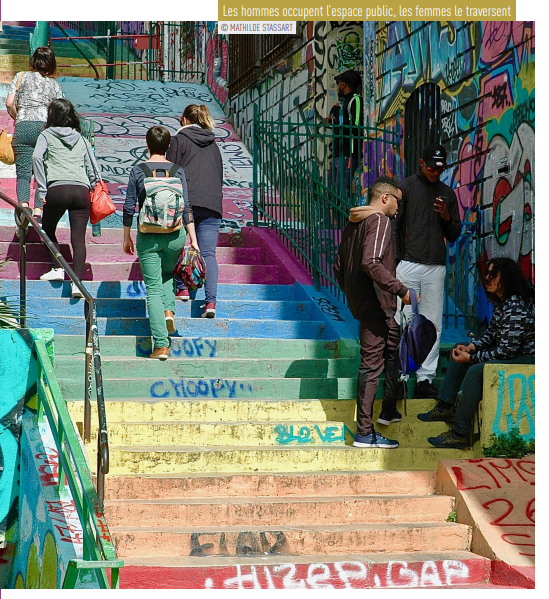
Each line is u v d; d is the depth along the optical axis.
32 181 9.64
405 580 4.94
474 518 5.32
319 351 7.09
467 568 5.03
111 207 7.43
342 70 11.42
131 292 7.64
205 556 4.91
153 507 5.11
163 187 6.47
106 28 19.72
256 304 7.64
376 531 5.18
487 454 5.89
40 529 4.93
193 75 18.16
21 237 6.52
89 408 5.52
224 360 6.70
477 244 7.80
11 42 15.28
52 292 7.46
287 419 6.31
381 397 6.57
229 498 5.42
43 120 8.17
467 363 6.28
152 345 6.87
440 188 6.81
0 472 5.57
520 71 7.19
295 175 8.83
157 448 5.72
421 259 6.70
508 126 7.35
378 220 5.85
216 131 14.36
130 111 14.49
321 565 4.82
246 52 14.25
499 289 6.34
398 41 9.64
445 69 8.56
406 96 9.38
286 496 5.54
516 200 7.18
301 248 8.53
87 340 5.47
